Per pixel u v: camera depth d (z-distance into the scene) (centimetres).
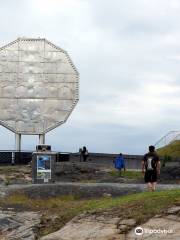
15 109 5522
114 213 2095
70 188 3334
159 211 1981
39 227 2325
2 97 5522
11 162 5394
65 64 5581
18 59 5550
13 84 5541
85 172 4669
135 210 2053
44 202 3084
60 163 4794
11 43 5566
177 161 5394
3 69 5534
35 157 3772
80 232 2011
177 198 2069
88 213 2216
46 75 5566
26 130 5525
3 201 3045
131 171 4853
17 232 2316
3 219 2491
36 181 3750
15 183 3978
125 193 3288
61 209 2659
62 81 5566
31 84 5556
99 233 1939
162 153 6303
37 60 5566
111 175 4622
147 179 2555
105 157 5553
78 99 5556
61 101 5559
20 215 2569
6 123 5506
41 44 5578
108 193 3288
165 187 3456
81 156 5503
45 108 5550
